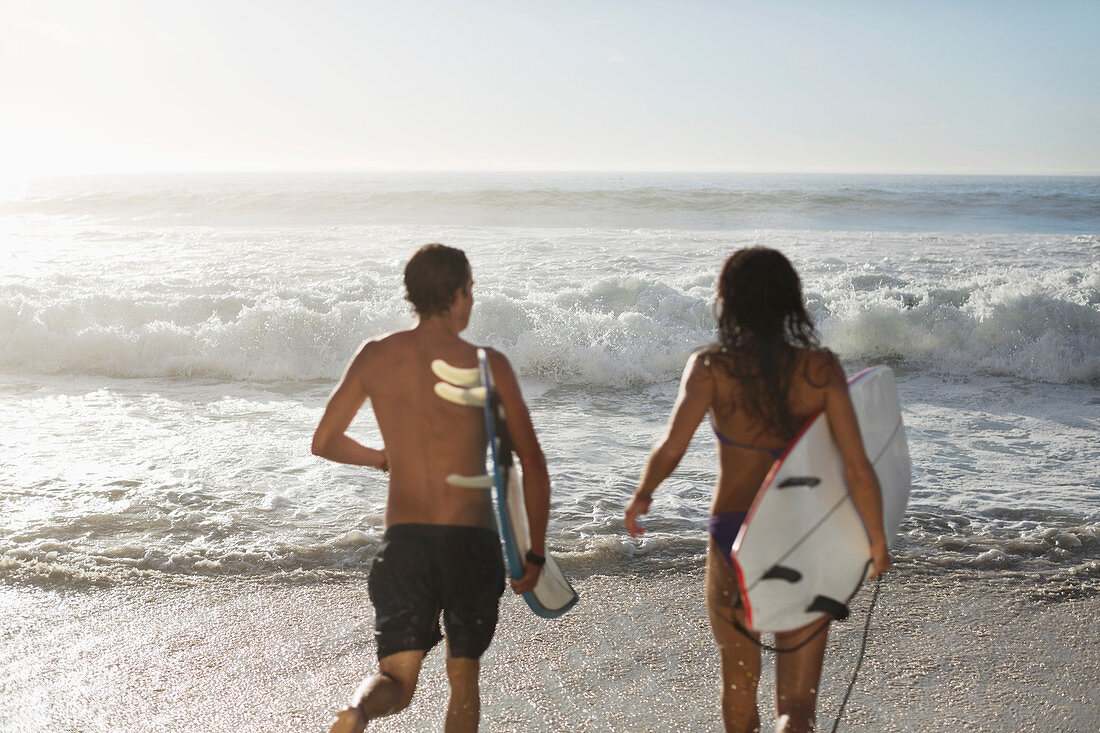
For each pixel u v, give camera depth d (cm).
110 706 287
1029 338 898
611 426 695
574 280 1366
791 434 217
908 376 860
